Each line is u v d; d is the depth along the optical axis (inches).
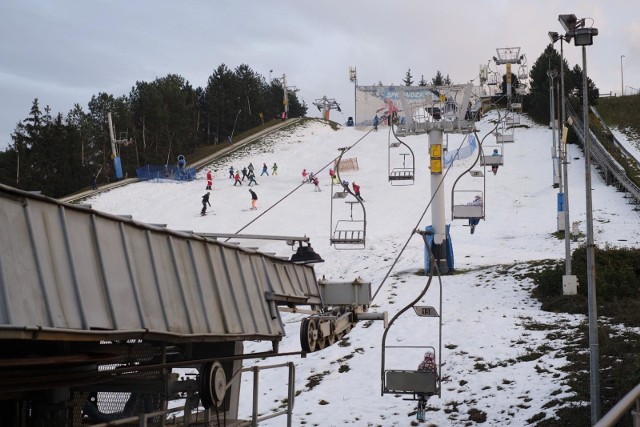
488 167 3002.0
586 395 782.5
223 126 5344.5
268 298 548.7
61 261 335.9
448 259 1574.8
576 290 1241.4
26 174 3897.6
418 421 839.7
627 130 3735.2
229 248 510.0
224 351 592.4
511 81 3833.7
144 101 4532.5
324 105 5108.3
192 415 611.5
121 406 543.2
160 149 4537.4
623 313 1124.5
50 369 387.9
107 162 4505.4
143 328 382.6
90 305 348.2
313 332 608.4
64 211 345.1
